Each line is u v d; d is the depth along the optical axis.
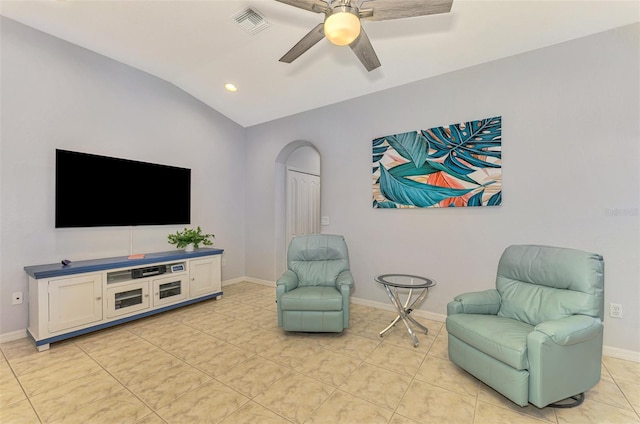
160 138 3.62
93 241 3.03
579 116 2.35
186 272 3.38
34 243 2.65
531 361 1.57
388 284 2.60
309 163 5.29
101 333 2.70
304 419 1.59
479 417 1.62
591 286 1.77
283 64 3.13
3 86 2.49
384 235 3.36
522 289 2.13
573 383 1.66
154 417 1.60
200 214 4.09
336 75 3.21
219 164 4.36
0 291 2.48
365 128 3.49
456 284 2.92
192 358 2.25
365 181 3.49
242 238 4.73
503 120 2.66
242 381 1.95
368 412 1.65
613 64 2.23
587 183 2.33
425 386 1.90
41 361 2.19
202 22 2.56
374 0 1.58
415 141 3.12
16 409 1.66
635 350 2.17
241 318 3.10
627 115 2.18
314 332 2.68
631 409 1.68
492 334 1.76
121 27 2.64
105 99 3.12
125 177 3.23
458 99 2.89
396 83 3.21
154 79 3.55
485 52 2.62
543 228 2.50
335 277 3.01
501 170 2.67
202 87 3.77
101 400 1.74
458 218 2.91
